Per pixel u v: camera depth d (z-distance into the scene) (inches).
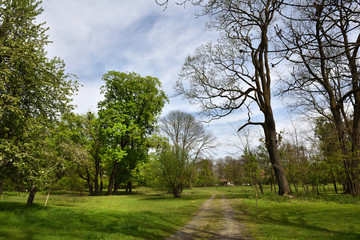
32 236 299.4
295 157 1036.5
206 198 1101.1
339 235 304.2
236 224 443.5
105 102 1369.3
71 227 384.8
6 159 469.7
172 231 391.2
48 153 570.6
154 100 1438.2
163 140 1459.2
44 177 535.5
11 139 514.3
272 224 421.4
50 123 612.4
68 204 812.6
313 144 960.9
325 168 878.4
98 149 1295.5
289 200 768.3
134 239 318.7
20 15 573.3
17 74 514.9
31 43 549.6
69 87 632.4
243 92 954.1
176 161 1140.5
